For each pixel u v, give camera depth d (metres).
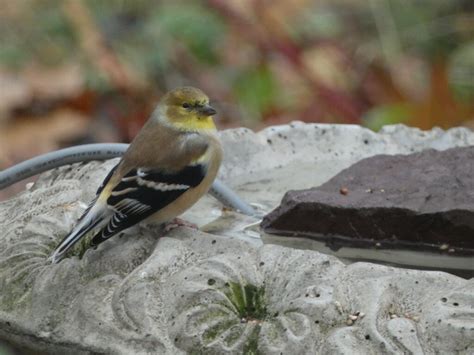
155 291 7.50
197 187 9.09
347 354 6.64
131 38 17.23
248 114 16.31
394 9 17.70
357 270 7.20
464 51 16.36
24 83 15.78
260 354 6.95
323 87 15.53
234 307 7.24
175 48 17.12
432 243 8.98
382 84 16.28
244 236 9.47
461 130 11.58
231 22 16.67
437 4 17.78
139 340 7.31
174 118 9.23
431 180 9.50
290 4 16.83
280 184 10.62
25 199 9.33
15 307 8.16
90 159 9.95
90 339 7.54
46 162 9.98
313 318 6.93
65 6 17.39
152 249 8.05
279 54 16.31
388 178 9.68
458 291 6.87
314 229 9.29
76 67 16.42
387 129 11.53
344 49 17.31
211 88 16.86
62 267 8.09
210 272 7.42
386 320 6.85
